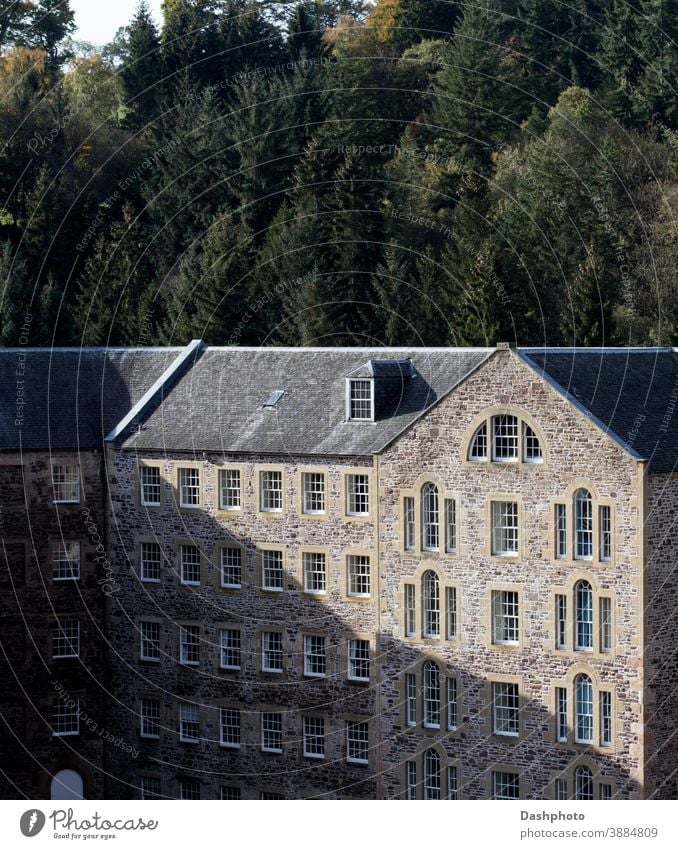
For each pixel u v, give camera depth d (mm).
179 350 96188
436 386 84562
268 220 140750
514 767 79188
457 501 80188
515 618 79062
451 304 124562
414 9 159625
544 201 129500
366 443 83688
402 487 81938
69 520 91250
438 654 81250
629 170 132500
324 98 144500
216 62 155500
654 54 139125
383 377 85125
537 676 78250
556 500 77188
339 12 169500
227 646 88750
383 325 127250
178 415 91562
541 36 147250
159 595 90562
